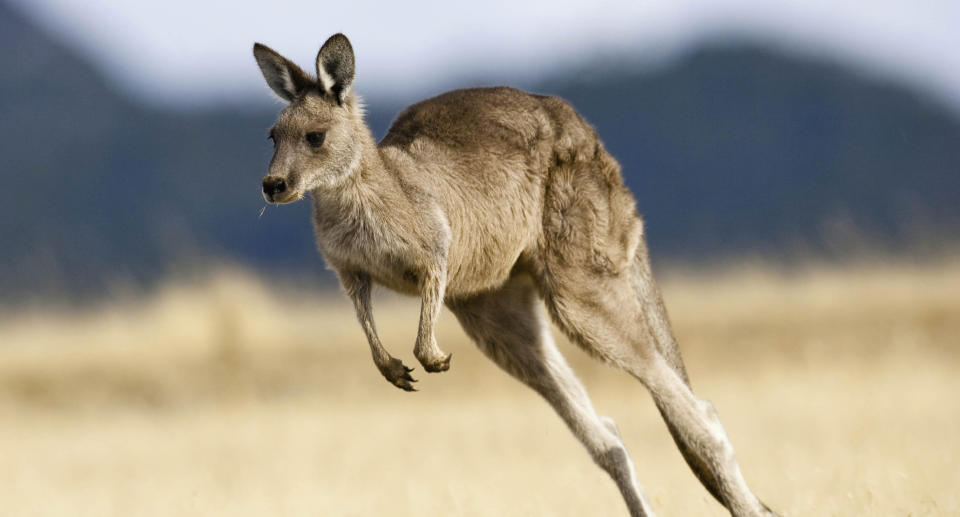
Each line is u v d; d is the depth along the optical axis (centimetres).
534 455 2253
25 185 13238
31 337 3594
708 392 2914
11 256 10938
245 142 15038
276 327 3472
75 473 2302
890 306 3297
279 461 2289
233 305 3434
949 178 13125
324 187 1512
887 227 10288
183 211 12925
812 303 3350
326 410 3039
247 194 13425
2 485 2127
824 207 12506
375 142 1564
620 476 1564
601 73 16950
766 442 2177
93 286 7500
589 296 1605
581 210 1608
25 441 2756
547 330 1670
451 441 2441
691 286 3588
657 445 2334
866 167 13538
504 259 1603
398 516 1689
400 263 1528
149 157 14412
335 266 1565
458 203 1560
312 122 1512
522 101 1641
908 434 2109
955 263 3656
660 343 1689
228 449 2506
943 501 1509
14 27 17425
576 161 1620
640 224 1680
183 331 3406
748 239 11762
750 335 3259
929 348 3116
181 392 3244
